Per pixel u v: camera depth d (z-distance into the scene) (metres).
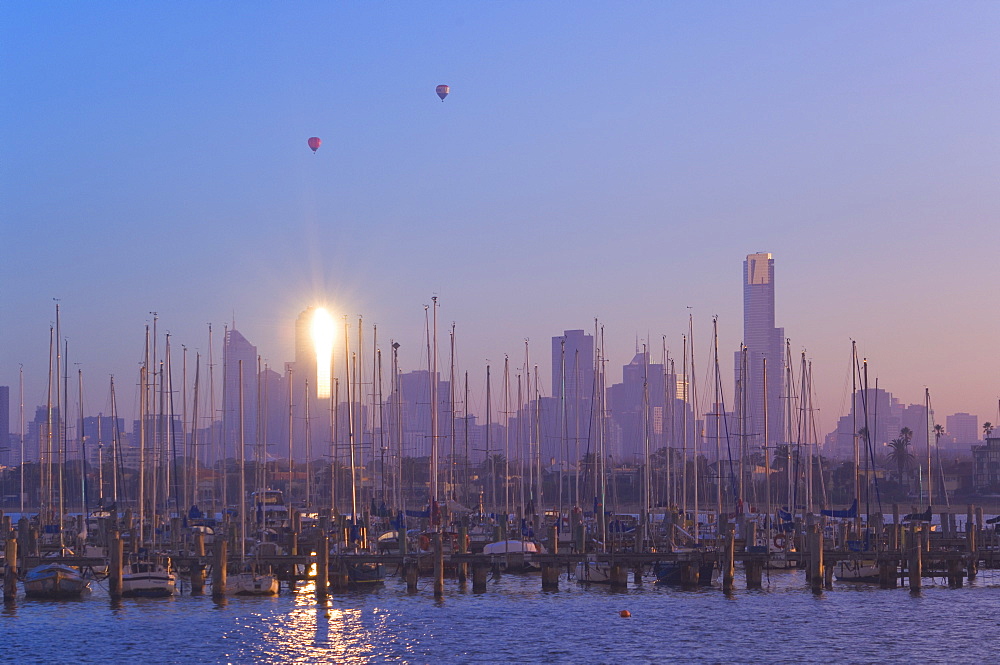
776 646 78.19
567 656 74.94
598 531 131.25
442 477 175.25
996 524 139.88
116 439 175.75
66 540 127.62
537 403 158.62
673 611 91.44
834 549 113.69
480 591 101.19
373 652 76.12
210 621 86.12
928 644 79.12
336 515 127.81
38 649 76.69
